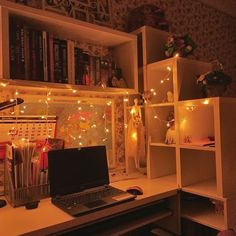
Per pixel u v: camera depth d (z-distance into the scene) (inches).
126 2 86.8
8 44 49.3
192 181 68.6
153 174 74.8
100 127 77.5
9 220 45.4
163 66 72.1
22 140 59.6
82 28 61.1
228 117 59.6
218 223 59.4
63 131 70.1
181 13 105.5
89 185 60.1
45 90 65.2
